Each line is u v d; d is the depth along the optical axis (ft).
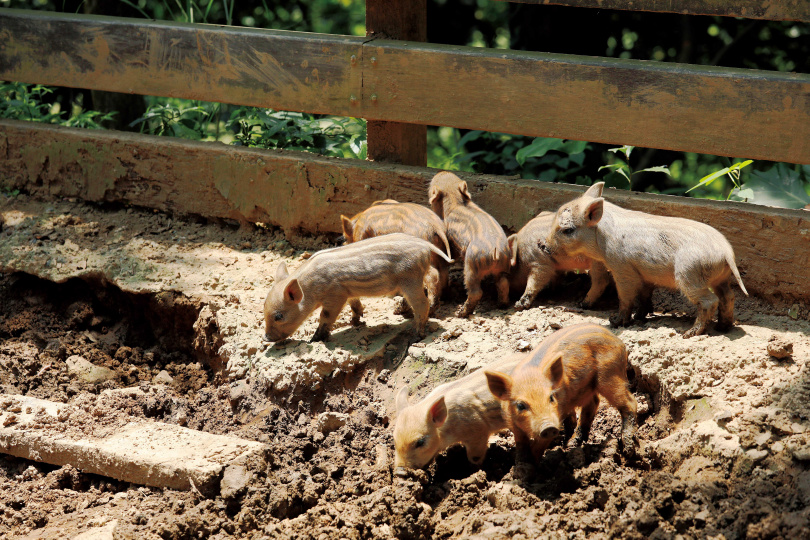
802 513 20.67
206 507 24.29
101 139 39.01
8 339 34.65
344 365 28.86
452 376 27.76
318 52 35.04
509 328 29.78
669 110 30.63
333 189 35.86
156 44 37.45
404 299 31.04
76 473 26.66
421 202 34.73
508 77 32.48
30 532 24.62
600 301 31.68
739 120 29.81
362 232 32.30
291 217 36.78
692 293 27.09
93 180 39.65
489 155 47.91
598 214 28.40
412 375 28.53
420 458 24.32
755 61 59.98
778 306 30.14
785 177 36.52
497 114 33.06
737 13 29.27
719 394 24.89
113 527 24.32
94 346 34.50
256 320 31.17
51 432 27.48
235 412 29.43
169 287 33.45
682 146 30.83
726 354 26.13
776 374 25.09
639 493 22.52
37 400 29.50
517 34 53.67
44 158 40.24
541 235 30.66
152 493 25.55
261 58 35.99
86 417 28.37
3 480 27.40
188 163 37.93
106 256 35.47
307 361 28.91
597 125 31.78
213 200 38.01
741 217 30.12
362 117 35.17
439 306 31.78
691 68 30.25
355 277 29.09
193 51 36.94
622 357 25.09
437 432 24.38
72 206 40.32
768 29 58.59
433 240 30.99
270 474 25.67
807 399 23.66
